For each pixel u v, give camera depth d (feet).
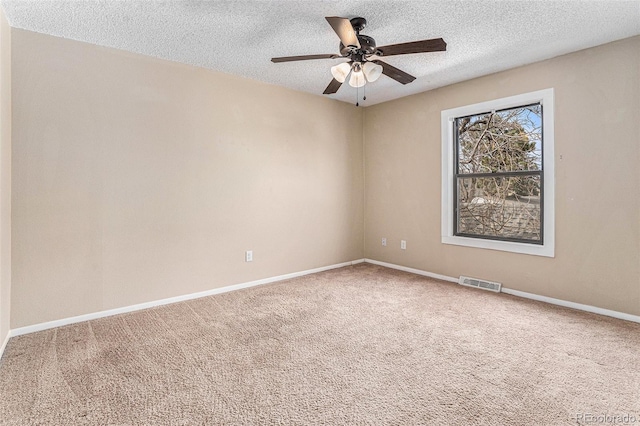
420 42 7.50
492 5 7.60
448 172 13.39
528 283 11.35
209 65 11.28
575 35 9.05
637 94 9.05
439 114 13.64
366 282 13.38
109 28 8.59
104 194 9.73
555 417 5.46
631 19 8.21
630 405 5.73
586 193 10.00
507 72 11.60
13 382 6.51
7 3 7.36
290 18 8.16
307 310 10.35
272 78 12.61
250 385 6.43
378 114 16.11
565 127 10.34
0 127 7.33
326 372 6.86
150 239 10.57
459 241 13.16
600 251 9.80
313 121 14.70
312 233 14.88
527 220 11.51
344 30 6.97
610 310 9.67
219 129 11.93
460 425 5.30
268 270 13.43
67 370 6.95
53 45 8.91
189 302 11.10
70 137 9.17
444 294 11.80
